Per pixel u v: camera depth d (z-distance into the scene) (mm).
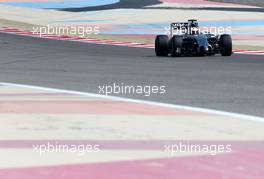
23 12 135750
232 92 37219
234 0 163375
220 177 18344
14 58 66375
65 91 37625
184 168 19328
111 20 124125
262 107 31031
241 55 73188
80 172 18922
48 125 26281
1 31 106312
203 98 34500
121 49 83438
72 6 148125
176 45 68562
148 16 129375
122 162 20062
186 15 130375
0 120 27359
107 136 24031
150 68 54688
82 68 55031
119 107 31172
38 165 19766
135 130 25188
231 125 26250
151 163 19938
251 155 20953
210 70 52438
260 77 46188
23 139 23484
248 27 113312
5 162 20125
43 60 64188
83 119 27688
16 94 36281
